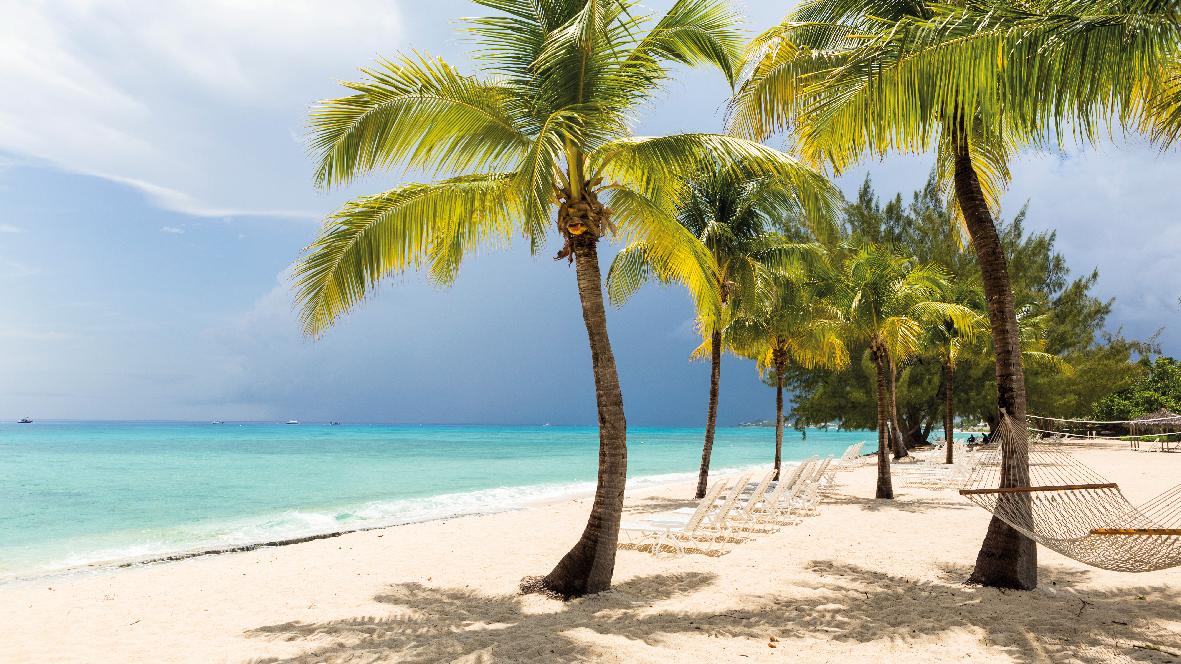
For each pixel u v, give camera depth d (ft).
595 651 16.98
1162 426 131.95
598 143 23.11
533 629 19.13
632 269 47.80
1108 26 13.78
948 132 23.11
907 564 27.27
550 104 22.18
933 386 117.29
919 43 15.67
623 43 21.79
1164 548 16.40
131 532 45.44
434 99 20.99
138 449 174.40
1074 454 98.22
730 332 55.57
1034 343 107.24
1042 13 15.02
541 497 61.16
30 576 30.42
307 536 40.34
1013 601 21.08
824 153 20.75
